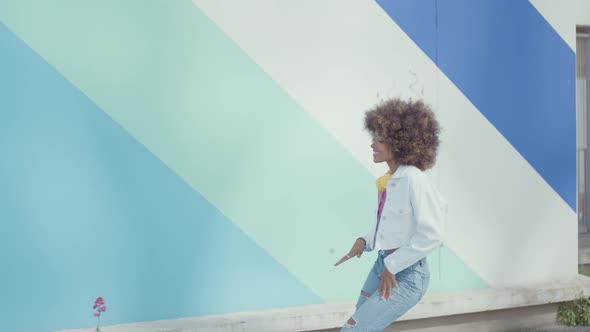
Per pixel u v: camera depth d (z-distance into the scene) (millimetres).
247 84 4434
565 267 5473
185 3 4270
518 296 5059
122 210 4176
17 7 3912
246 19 4410
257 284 4523
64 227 4051
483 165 5145
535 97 5293
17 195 3955
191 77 4297
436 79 4969
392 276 3141
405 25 4859
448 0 4984
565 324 5305
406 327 4844
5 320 3959
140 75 4184
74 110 4051
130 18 4148
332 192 4688
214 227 4395
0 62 3896
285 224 4574
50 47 3984
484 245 5172
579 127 6398
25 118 3955
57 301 4059
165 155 4254
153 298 4273
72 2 4016
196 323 4227
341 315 4520
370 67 4762
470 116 5086
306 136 4602
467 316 5031
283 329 4371
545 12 5289
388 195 3262
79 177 4074
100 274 4141
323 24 4617
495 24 5141
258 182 4488
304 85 4578
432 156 3301
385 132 3244
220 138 4383
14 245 3957
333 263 4715
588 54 6383
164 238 4277
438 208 3180
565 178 5430
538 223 5352
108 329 4102
